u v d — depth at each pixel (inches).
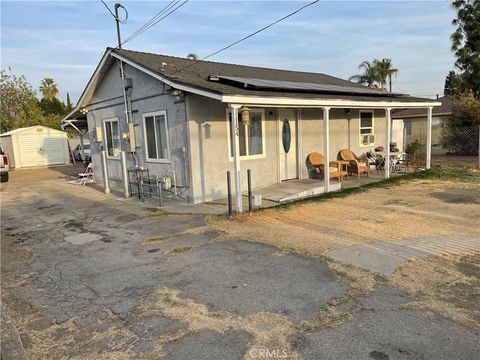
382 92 508.4
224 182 391.9
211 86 323.3
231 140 394.0
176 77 346.6
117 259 222.7
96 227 307.9
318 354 117.2
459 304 145.0
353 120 550.3
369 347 119.3
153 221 313.4
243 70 500.4
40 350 131.0
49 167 1000.9
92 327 144.4
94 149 576.4
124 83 440.8
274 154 444.1
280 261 200.2
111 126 512.7
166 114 385.7
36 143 1036.5
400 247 213.0
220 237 253.0
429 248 209.3
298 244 227.8
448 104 1085.8
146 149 431.5
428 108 520.1
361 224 269.3
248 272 187.5
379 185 435.8
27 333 143.1
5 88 1263.5
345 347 119.9
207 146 374.3
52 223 331.3
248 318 142.2
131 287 179.6
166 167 401.1
